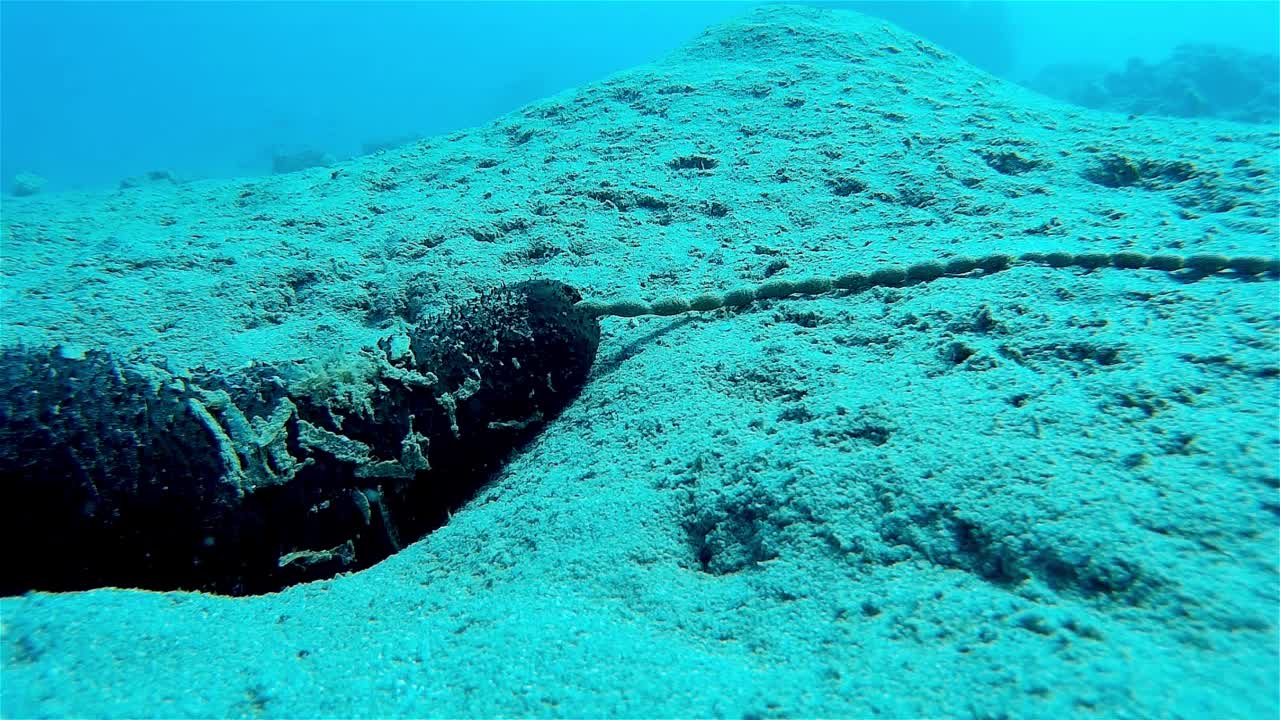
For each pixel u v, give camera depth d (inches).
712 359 122.8
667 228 193.9
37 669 61.8
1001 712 46.2
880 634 57.7
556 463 109.0
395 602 80.8
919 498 70.7
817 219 186.2
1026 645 52.1
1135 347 90.7
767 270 157.9
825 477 78.1
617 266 173.9
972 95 275.4
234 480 87.9
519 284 136.3
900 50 339.9
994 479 69.9
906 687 50.9
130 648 66.6
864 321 121.8
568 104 324.5
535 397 123.6
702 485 87.2
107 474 81.4
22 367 87.8
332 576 96.9
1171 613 51.8
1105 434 74.1
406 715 55.9
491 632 67.3
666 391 116.8
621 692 55.3
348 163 343.3
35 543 78.7
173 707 57.7
